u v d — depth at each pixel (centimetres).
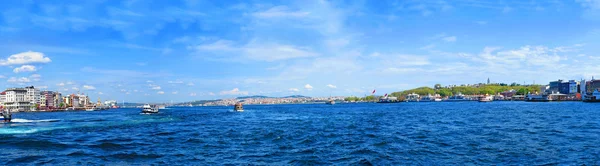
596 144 3428
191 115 13675
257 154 3294
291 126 6644
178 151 3531
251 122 8344
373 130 5453
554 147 3312
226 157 3169
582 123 5825
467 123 6406
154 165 2862
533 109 12488
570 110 11094
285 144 3944
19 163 2981
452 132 4834
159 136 5053
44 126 7612
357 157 3055
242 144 3988
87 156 3291
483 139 3981
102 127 7156
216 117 11494
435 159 2906
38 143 4259
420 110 14438
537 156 2906
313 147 3672
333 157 3083
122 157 3222
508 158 2864
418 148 3459
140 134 5428
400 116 9694
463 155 3044
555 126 5366
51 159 3152
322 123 7400
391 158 2978
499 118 7631
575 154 2947
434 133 4772
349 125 6612
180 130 6094
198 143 4134
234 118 10669
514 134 4403
